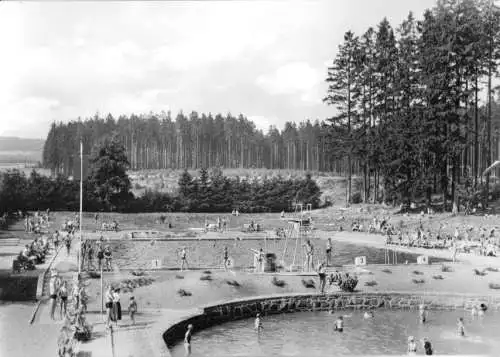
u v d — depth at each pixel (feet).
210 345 116.16
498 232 247.09
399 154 316.19
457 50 298.56
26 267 158.20
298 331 129.59
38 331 102.01
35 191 357.82
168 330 112.68
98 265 177.27
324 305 154.20
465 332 128.47
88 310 125.59
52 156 650.43
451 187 317.63
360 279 172.45
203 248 243.81
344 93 377.09
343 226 306.55
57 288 119.34
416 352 110.42
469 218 276.62
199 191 399.44
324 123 388.78
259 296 149.89
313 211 371.35
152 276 161.58
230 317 139.85
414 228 274.98
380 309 155.84
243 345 116.47
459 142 295.28
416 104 317.22
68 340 90.58
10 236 244.83
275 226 323.98
